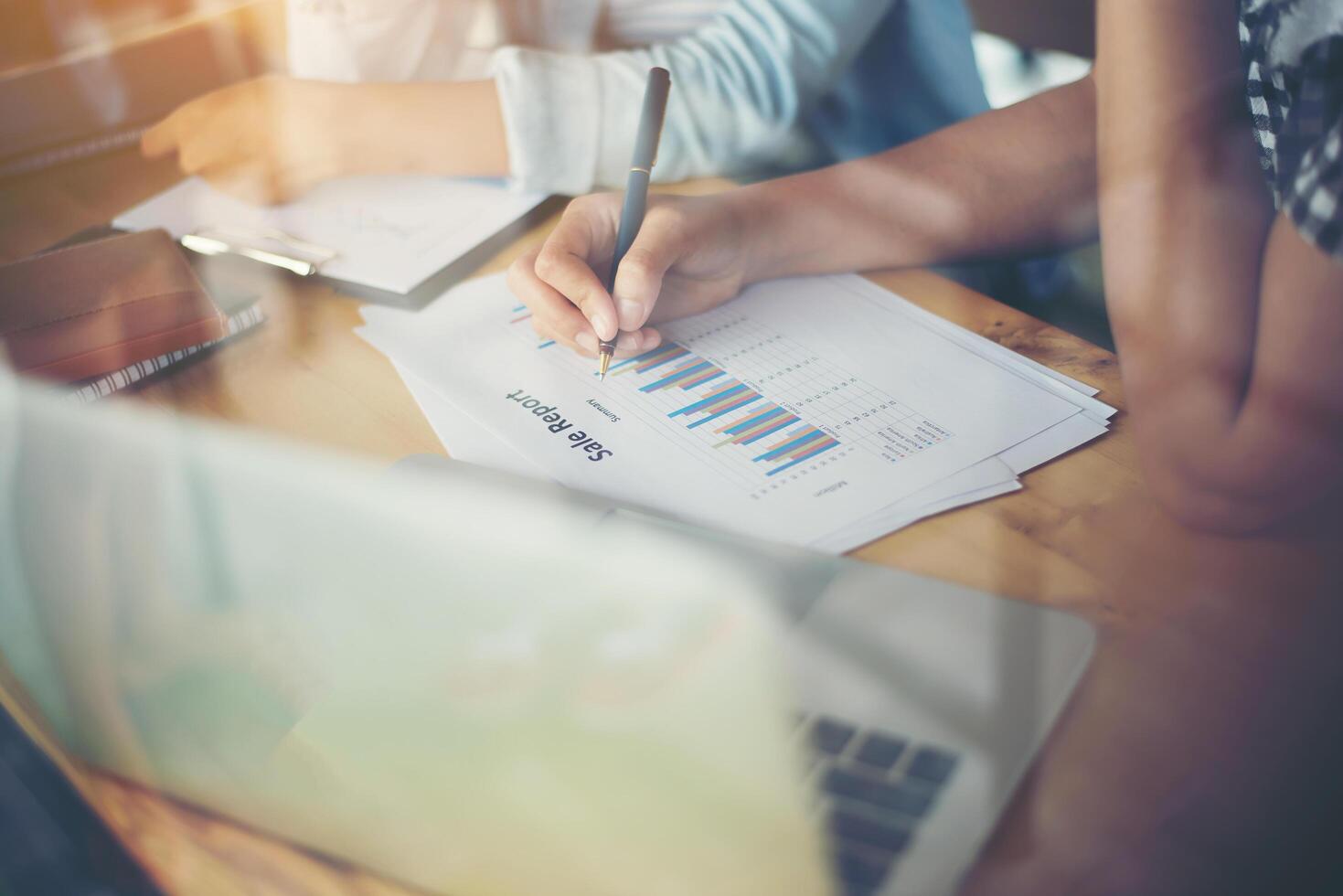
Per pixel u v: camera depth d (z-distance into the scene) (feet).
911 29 2.51
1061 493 1.42
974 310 1.86
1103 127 1.78
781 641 1.21
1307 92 1.59
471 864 1.03
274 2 2.35
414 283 1.91
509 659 1.22
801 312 1.89
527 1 2.45
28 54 2.32
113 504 1.48
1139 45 1.76
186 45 2.32
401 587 1.32
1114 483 1.43
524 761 1.10
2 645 1.34
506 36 2.47
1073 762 1.06
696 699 1.16
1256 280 1.49
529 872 0.99
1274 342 1.39
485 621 1.27
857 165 2.04
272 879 1.06
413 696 1.20
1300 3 1.62
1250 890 0.93
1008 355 1.74
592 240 1.92
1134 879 0.97
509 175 2.22
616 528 1.40
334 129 2.20
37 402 1.62
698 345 1.82
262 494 1.48
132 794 1.17
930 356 1.75
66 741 1.23
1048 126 2.02
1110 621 1.22
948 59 2.55
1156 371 1.50
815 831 1.02
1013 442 1.54
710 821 1.02
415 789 1.11
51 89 2.24
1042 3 3.30
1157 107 1.72
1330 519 1.26
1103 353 1.71
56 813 1.19
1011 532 1.37
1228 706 1.10
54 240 2.01
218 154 2.21
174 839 1.12
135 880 1.11
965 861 0.99
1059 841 0.99
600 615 1.27
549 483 1.51
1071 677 1.15
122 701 1.27
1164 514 1.36
